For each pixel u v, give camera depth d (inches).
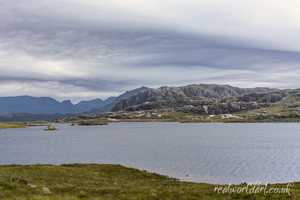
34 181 1520.7
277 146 5270.7
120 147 5374.0
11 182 1288.1
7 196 1067.9
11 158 4037.9
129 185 1584.6
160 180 1923.0
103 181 1716.3
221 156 3924.7
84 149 5137.8
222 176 2581.2
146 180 1887.3
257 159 3624.5
